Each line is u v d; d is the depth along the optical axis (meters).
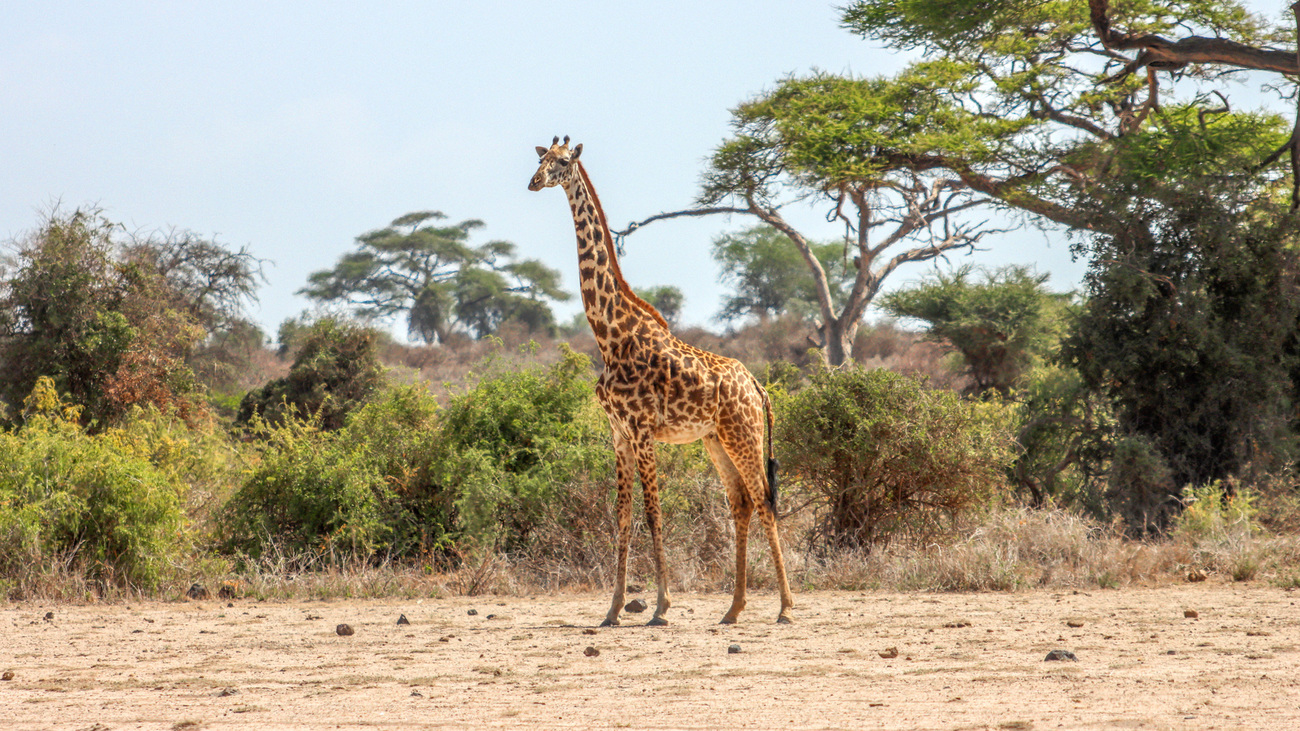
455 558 15.02
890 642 8.30
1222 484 20.39
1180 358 20.86
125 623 10.30
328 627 9.90
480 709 5.85
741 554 10.12
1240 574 12.98
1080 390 22.36
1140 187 22.28
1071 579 12.79
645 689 6.42
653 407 9.77
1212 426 21.31
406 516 15.41
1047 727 5.07
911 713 5.48
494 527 14.43
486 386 16.52
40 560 12.55
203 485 17.84
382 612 11.14
